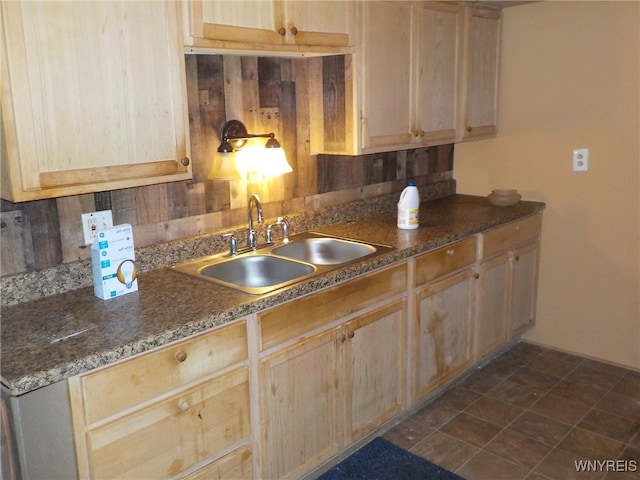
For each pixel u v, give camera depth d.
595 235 3.16
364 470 2.34
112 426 1.55
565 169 3.20
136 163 1.79
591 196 3.14
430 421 2.70
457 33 2.96
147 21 1.75
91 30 1.63
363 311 2.31
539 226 3.34
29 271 1.88
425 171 3.49
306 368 2.09
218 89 2.32
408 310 2.54
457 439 2.55
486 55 3.20
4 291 1.82
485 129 3.29
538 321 3.48
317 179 2.82
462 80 3.05
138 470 1.62
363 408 2.39
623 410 2.76
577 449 2.46
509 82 3.33
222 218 2.44
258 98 2.47
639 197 2.97
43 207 1.90
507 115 3.37
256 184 2.55
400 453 2.46
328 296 2.12
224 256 2.36
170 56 1.82
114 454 1.56
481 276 2.97
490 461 2.39
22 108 1.52
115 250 1.88
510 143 3.39
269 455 2.00
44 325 1.67
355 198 3.07
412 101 2.75
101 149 1.70
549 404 2.83
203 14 1.87
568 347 3.38
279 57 2.51
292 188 2.72
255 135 2.40
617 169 3.02
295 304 2.00
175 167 1.89
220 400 1.81
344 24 2.35
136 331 1.62
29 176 1.56
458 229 2.78
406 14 2.63
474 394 2.93
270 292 1.93
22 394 1.50
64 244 1.96
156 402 1.64
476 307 2.98
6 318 1.73
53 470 1.59
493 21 3.21
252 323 1.87
